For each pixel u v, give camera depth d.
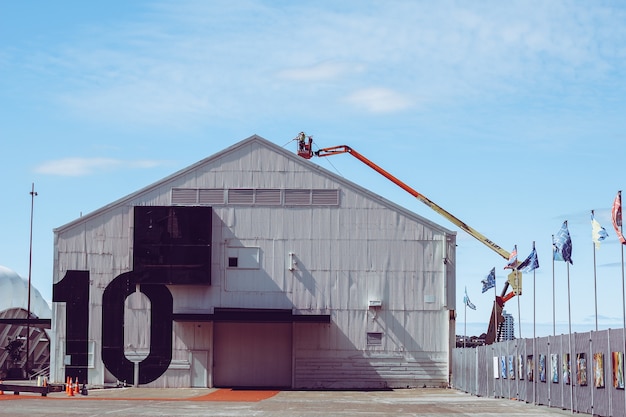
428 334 67.38
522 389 50.94
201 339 67.12
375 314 67.44
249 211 68.19
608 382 36.91
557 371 44.47
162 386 66.62
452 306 67.31
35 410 42.75
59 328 67.06
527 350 49.81
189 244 67.00
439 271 67.81
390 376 67.00
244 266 67.69
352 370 67.06
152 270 66.81
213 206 68.19
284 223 68.19
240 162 68.69
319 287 67.62
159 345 66.94
